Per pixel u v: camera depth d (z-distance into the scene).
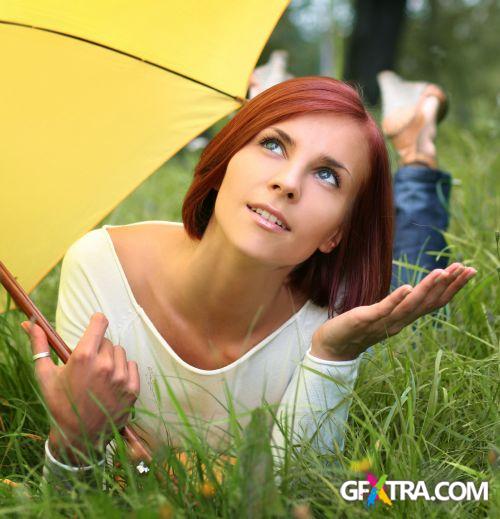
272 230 2.50
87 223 3.14
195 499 2.33
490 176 5.70
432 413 2.70
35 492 2.57
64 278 2.94
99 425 2.51
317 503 2.30
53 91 3.06
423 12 18.88
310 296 2.89
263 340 2.83
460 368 2.96
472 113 8.45
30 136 3.10
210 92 3.03
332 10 7.12
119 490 2.31
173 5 2.95
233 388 2.83
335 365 2.67
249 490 2.14
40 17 2.95
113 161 3.13
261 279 2.66
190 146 6.52
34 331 2.60
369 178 2.68
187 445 2.45
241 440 2.36
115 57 3.01
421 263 4.08
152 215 5.84
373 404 2.96
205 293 2.72
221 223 2.56
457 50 18.44
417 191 4.20
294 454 2.50
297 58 20.09
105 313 2.85
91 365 2.46
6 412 3.18
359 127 2.61
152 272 2.84
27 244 3.16
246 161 2.55
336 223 2.60
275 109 2.57
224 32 2.97
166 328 2.81
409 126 4.36
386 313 2.46
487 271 3.88
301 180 2.50
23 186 3.13
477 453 2.69
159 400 2.51
